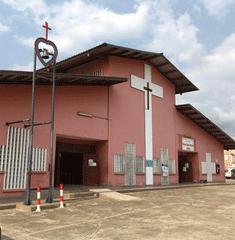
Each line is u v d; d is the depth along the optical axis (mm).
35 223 8438
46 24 12602
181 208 11641
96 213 10227
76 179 20359
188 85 27438
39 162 14898
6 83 13961
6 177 13500
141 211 10727
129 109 21578
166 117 25688
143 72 23438
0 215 9656
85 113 17875
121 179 20094
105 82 18266
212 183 28828
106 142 19594
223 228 7957
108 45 18516
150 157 23016
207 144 32125
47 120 15539
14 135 13984
